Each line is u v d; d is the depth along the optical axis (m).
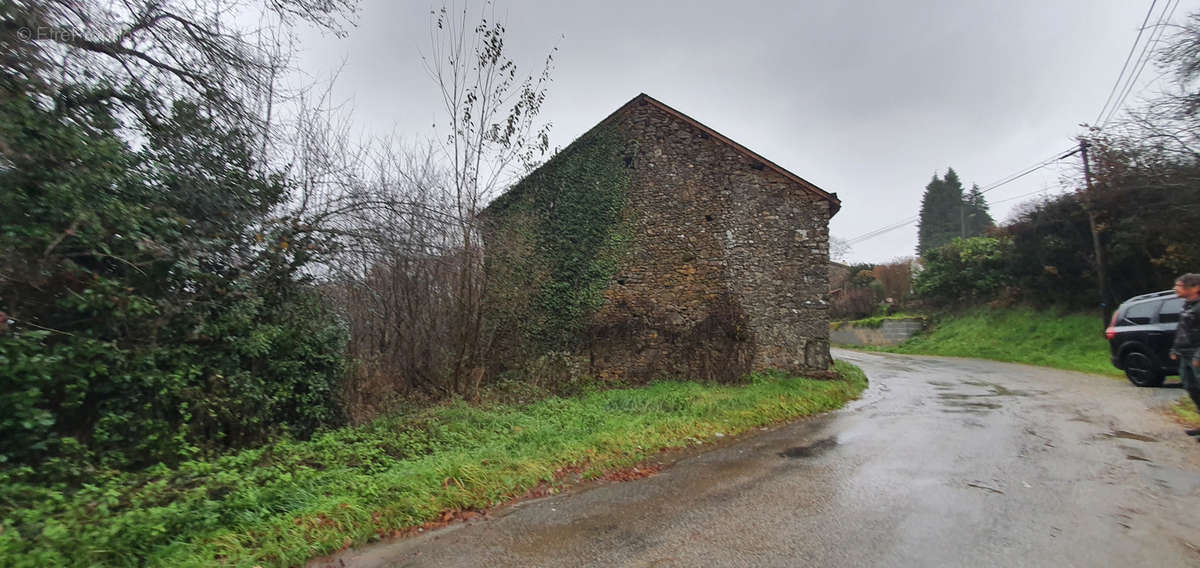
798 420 9.25
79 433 5.54
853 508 4.55
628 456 6.65
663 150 15.20
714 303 14.42
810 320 14.31
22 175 5.26
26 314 5.25
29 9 5.46
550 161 14.33
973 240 30.66
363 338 9.67
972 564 3.45
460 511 4.87
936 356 25.16
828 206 14.70
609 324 14.37
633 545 3.98
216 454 6.08
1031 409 9.23
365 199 8.31
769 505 4.73
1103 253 20.69
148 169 6.52
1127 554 3.51
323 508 4.46
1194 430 6.50
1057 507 4.40
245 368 6.96
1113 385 11.93
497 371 12.05
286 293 7.68
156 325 6.07
